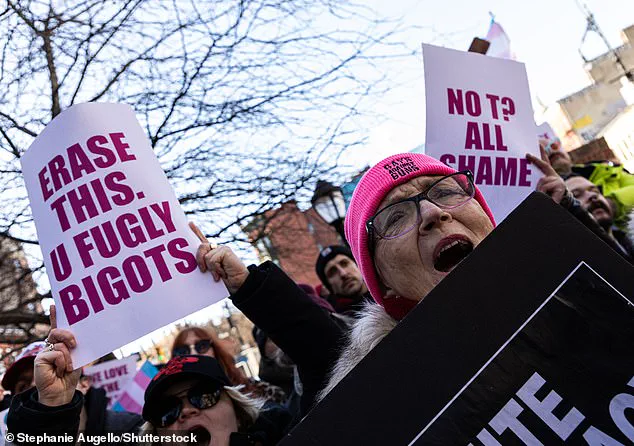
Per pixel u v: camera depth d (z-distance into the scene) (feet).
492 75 9.59
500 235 3.96
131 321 6.31
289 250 19.99
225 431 7.95
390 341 3.84
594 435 3.52
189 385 8.04
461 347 3.78
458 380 3.73
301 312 7.10
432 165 5.89
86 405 10.59
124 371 22.12
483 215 5.64
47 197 6.84
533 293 3.82
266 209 17.25
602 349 3.65
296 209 19.20
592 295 3.76
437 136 9.10
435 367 3.77
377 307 5.90
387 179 5.82
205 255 6.59
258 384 12.63
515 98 9.73
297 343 7.04
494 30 16.67
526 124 9.70
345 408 3.76
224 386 8.18
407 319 3.87
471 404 3.68
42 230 6.81
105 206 6.59
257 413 8.31
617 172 15.96
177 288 6.41
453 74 9.32
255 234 19.16
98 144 6.76
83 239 6.56
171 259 6.49
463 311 3.84
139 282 6.40
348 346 5.95
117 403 21.11
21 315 18.74
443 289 3.89
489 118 9.43
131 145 6.84
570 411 3.58
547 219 3.95
